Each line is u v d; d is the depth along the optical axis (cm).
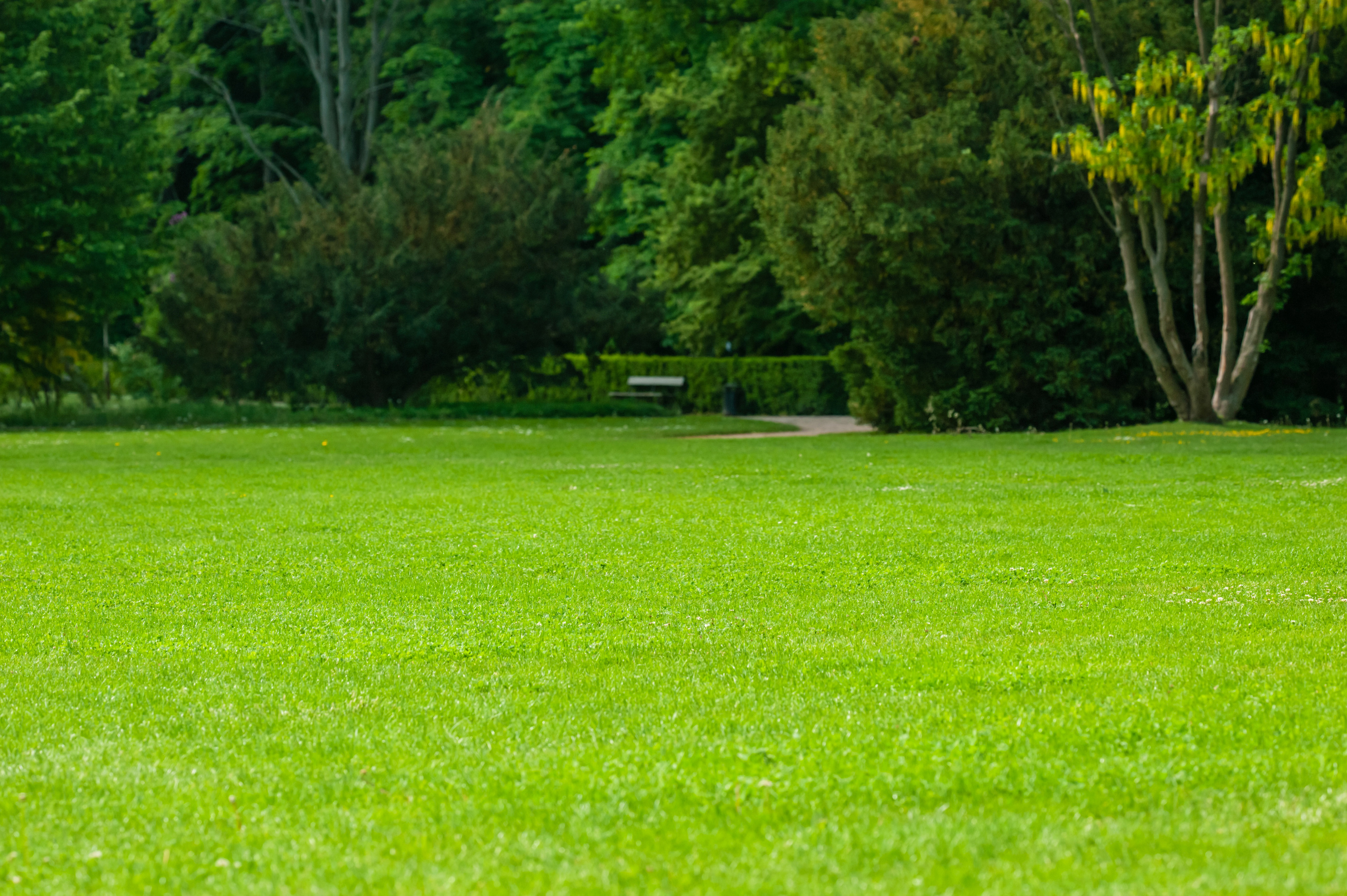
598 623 1170
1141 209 3984
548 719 830
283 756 760
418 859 592
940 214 4259
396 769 725
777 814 642
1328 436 3591
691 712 846
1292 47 3769
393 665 1006
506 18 8094
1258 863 562
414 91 8288
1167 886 540
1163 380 4147
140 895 562
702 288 6656
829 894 543
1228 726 773
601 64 7788
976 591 1309
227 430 4797
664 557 1546
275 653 1052
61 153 5072
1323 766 696
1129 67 4400
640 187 7450
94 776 722
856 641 1075
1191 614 1170
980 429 4512
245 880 573
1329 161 4112
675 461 3128
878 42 4806
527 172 6194
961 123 4375
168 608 1254
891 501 2136
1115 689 881
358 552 1599
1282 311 4594
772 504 2103
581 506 2094
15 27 5203
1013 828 614
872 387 4934
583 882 559
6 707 884
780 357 6925
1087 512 1934
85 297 5372
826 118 4491
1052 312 4428
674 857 588
